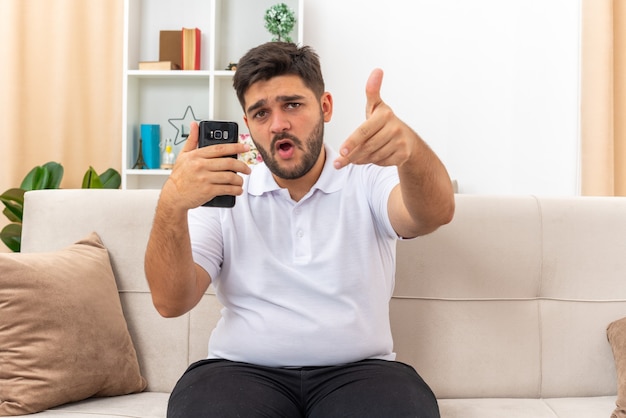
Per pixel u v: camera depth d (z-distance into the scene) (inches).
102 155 146.1
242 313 58.9
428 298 67.1
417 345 66.4
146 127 139.3
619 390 60.6
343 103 142.8
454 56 140.9
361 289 57.8
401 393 51.3
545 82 139.6
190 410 50.6
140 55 144.9
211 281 59.2
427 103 141.7
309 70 56.4
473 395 65.9
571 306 67.2
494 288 67.3
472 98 141.1
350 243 58.2
